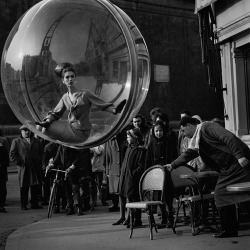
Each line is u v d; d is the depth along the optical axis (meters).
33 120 1.42
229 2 8.99
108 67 1.32
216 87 9.73
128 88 1.29
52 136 1.37
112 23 1.33
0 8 22.91
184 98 30.59
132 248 5.41
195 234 5.95
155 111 8.16
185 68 30.70
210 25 9.71
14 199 12.38
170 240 5.75
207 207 6.70
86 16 1.37
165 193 6.31
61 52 1.36
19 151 10.41
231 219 5.52
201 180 6.08
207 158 5.21
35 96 1.40
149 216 5.90
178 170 6.27
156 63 29.41
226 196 5.17
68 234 6.75
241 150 4.92
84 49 1.35
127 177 6.92
